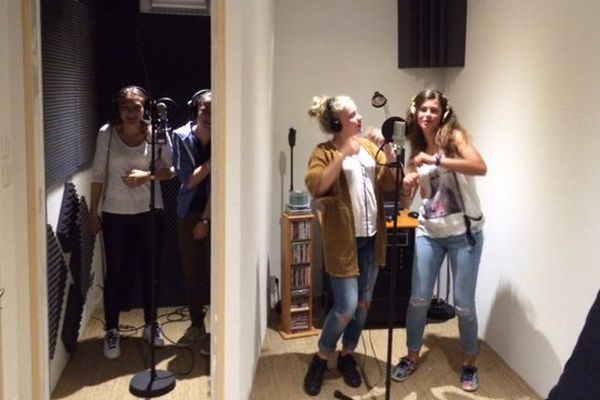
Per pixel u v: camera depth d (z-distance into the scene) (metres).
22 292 2.21
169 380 2.64
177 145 2.82
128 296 3.50
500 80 2.94
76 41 2.94
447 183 2.62
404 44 3.54
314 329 3.31
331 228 2.54
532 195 2.64
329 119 2.49
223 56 2.08
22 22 2.10
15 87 2.12
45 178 2.34
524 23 2.68
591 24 2.18
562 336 2.41
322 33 3.56
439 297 3.63
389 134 2.25
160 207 3.02
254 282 2.68
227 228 2.18
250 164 2.43
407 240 3.28
